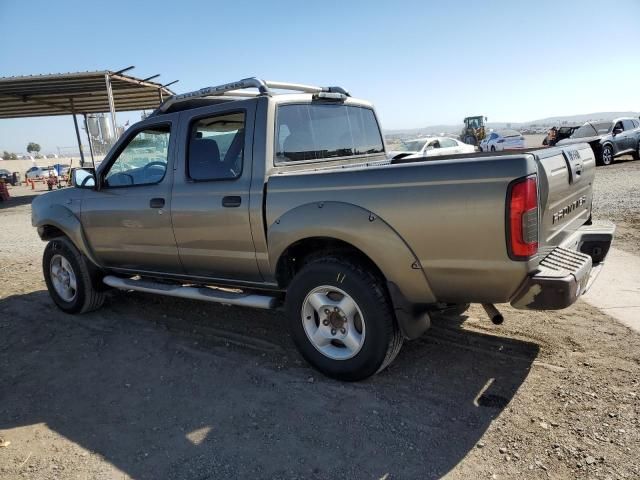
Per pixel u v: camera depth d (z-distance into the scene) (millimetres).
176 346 4199
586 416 2809
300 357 3840
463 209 2730
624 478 2316
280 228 3393
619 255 6152
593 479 2322
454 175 2748
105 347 4273
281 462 2596
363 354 3205
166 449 2766
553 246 3102
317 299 3379
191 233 3957
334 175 3178
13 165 67250
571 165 3332
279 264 3574
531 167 2633
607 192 11562
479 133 40906
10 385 3666
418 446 2658
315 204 3234
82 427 3049
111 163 4617
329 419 2959
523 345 3773
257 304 3713
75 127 24797
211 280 4152
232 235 3705
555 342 3789
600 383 3146
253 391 3350
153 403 3281
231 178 3707
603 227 3797
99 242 4758
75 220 4848
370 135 4891
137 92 19266
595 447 2543
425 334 4082
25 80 14953
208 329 4555
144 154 4344
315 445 2719
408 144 18969
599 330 3959
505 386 3207
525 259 2654
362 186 3055
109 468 2635
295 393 3289
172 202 4035
